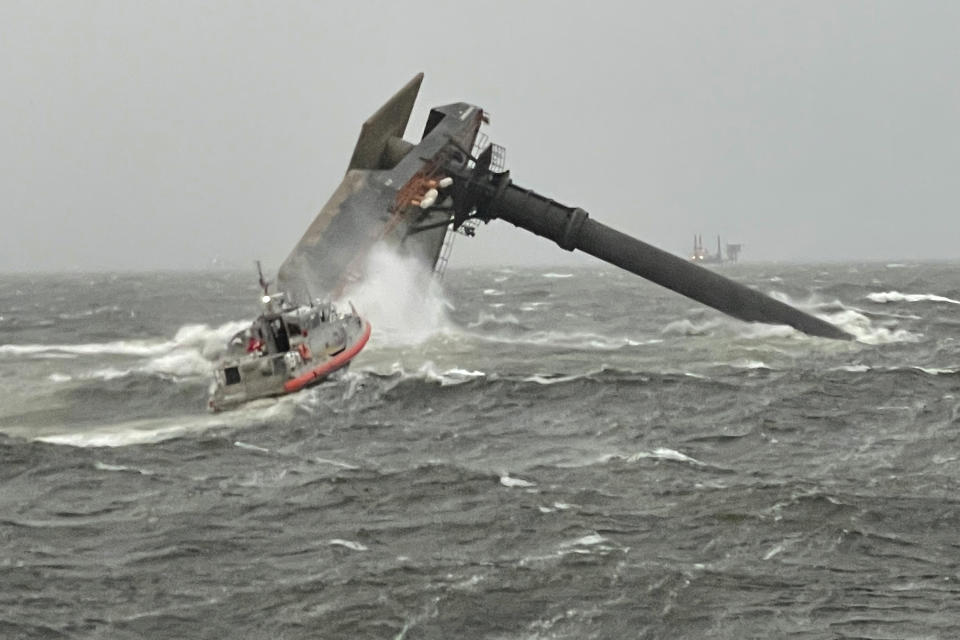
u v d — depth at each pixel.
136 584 51.22
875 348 129.00
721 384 99.19
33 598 49.59
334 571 52.25
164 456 76.12
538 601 48.53
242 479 69.44
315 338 97.25
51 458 75.31
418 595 49.19
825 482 66.44
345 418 87.25
